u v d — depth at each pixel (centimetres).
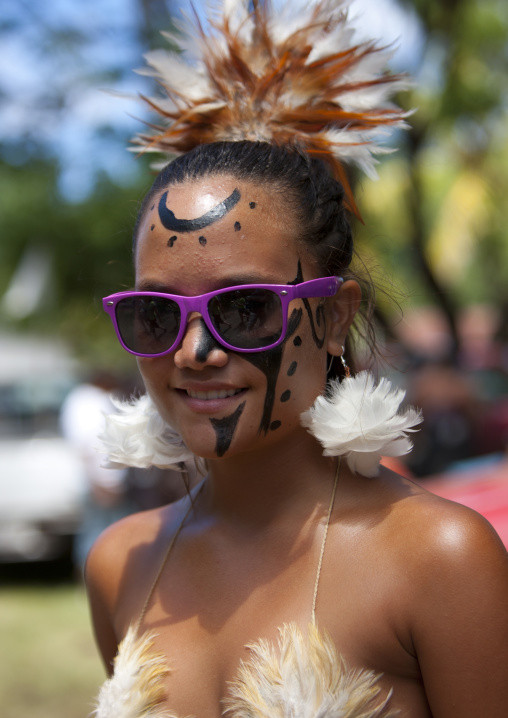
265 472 163
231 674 150
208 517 176
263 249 155
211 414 156
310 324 160
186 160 166
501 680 135
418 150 1040
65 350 1370
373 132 181
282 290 154
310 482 162
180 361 154
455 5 949
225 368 154
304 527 158
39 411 786
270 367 154
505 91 1094
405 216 1106
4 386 818
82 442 672
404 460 579
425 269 1094
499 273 1564
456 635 136
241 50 181
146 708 155
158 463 188
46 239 1028
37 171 947
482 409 644
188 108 185
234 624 155
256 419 156
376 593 142
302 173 164
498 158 1254
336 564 150
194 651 157
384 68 190
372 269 197
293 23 183
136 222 179
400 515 148
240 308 153
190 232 155
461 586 137
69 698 471
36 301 1355
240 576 161
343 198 179
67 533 703
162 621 166
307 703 136
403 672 142
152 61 190
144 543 187
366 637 141
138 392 206
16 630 604
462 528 140
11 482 700
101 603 190
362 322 187
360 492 158
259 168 161
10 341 1389
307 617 147
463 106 1052
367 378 161
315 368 163
